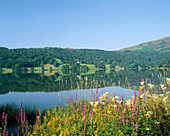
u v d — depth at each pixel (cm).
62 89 2336
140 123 498
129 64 18575
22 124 641
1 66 16062
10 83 4600
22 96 1908
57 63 18488
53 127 608
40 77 7344
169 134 473
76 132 550
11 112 916
